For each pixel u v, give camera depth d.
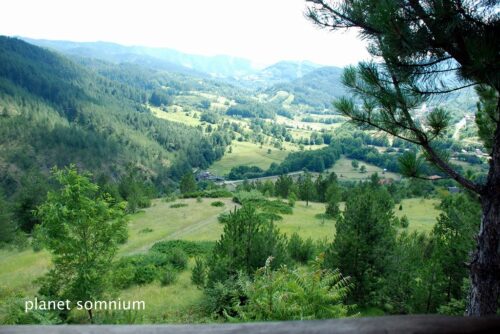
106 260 13.09
